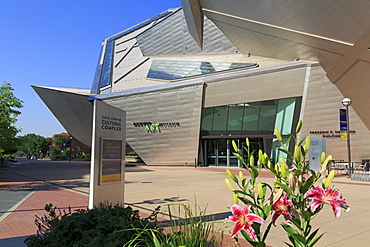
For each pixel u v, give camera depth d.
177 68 42.09
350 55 19.56
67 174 25.09
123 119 8.95
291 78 29.30
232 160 33.88
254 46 26.95
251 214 2.00
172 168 32.38
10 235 6.25
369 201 10.30
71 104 50.56
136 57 52.69
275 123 30.59
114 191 8.34
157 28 51.53
